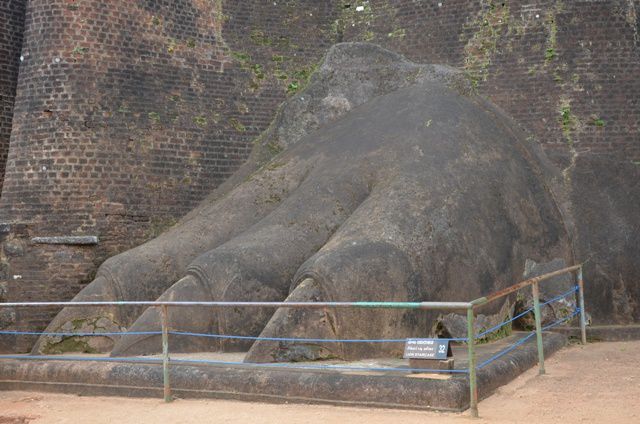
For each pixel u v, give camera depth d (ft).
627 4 53.98
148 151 53.78
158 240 47.39
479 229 42.11
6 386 36.45
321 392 29.30
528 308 44.29
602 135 52.85
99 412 30.60
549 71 54.08
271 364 31.76
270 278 40.27
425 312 37.88
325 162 48.16
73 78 52.49
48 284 50.60
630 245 48.73
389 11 59.98
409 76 54.65
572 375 33.68
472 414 26.63
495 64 55.62
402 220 39.55
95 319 43.55
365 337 35.29
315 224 43.09
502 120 52.06
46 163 51.88
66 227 51.37
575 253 48.24
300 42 60.23
